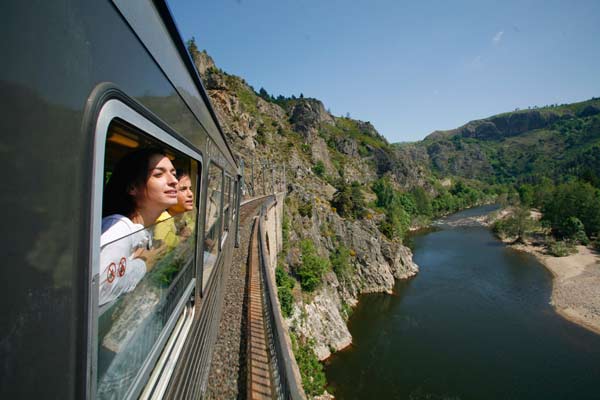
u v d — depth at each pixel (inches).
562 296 1651.1
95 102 51.0
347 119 7573.8
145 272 74.5
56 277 43.7
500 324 1381.6
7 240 35.1
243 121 2684.5
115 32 58.4
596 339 1246.9
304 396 162.6
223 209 259.6
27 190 38.1
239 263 488.7
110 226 67.7
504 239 2933.1
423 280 1971.0
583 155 7268.7
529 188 5177.2
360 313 1592.0
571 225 2706.7
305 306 1294.3
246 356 252.5
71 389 47.4
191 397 128.4
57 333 44.1
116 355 62.8
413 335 1327.5
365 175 5295.3
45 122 40.8
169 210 113.5
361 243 2159.2
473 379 1040.2
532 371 1066.1
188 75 119.3
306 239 1819.6
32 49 38.4
